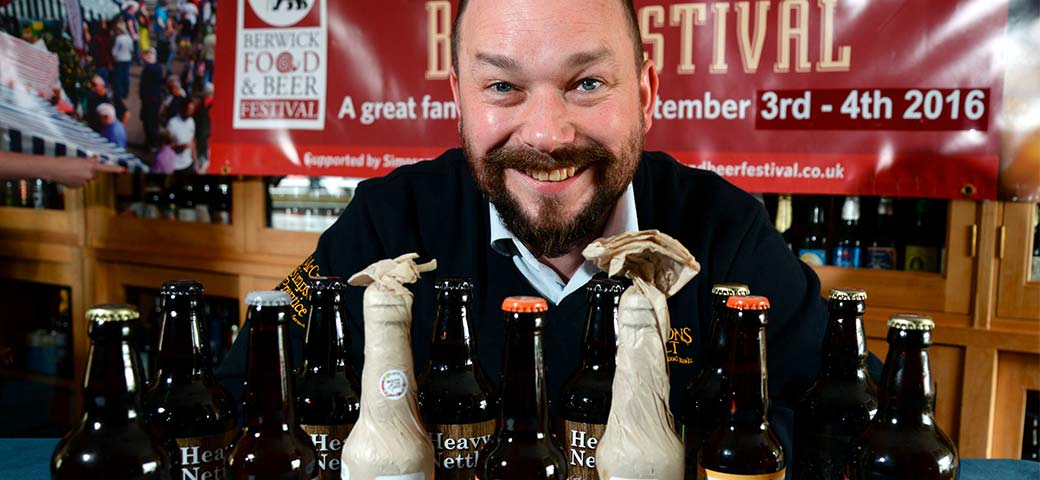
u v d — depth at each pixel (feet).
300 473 2.44
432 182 4.47
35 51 9.33
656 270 2.41
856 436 2.66
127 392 2.37
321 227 9.09
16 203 10.71
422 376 2.77
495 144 3.27
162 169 9.14
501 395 2.45
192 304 2.74
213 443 2.69
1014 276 6.86
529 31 3.04
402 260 2.44
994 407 7.06
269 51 8.63
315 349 2.87
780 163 7.19
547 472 2.37
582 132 3.20
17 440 3.71
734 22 7.19
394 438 2.34
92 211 10.19
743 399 2.46
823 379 2.99
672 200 4.36
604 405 2.62
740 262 4.16
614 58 3.16
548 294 3.94
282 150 8.70
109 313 2.34
